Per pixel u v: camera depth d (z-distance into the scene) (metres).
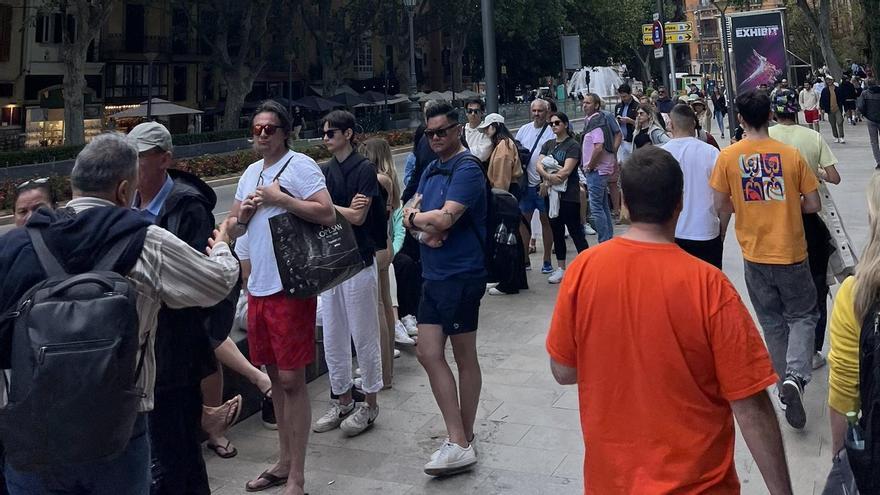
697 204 5.40
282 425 4.27
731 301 2.28
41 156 28.05
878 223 2.29
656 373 2.29
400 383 5.95
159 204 3.69
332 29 49.56
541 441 4.70
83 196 2.77
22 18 41.50
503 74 58.97
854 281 2.38
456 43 53.16
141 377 2.68
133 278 2.62
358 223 4.76
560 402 5.35
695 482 2.23
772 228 4.77
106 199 2.78
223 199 23.20
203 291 2.80
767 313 4.99
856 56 46.94
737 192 4.88
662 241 2.45
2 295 2.52
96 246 2.57
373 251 4.95
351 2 48.66
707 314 2.27
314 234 4.00
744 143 4.87
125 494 2.65
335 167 4.91
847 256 5.09
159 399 3.33
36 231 2.59
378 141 5.92
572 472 4.27
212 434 4.72
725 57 17.72
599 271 2.44
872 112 15.36
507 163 8.37
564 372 2.55
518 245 4.55
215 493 4.21
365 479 4.30
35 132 42.62
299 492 4.07
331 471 4.43
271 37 51.03
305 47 55.53
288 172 4.04
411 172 7.09
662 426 2.28
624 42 60.62
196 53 49.66
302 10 48.09
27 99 42.69
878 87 15.20
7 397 2.35
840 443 2.49
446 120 4.27
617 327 2.37
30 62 41.97
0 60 41.12
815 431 4.62
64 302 2.33
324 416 5.10
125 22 46.78
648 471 2.27
